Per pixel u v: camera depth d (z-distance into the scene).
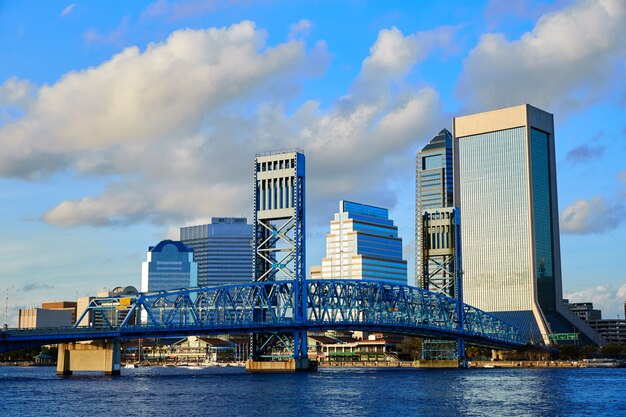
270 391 186.00
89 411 146.38
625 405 158.75
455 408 152.50
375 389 193.25
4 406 154.25
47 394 178.50
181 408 150.75
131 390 189.38
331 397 171.75
